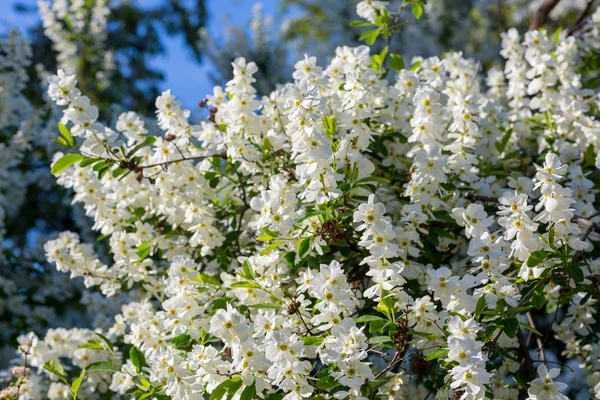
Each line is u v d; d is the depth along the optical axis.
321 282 2.89
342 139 3.34
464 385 2.63
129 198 3.97
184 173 3.82
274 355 2.69
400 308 3.01
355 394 2.68
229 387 2.78
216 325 2.76
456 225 3.70
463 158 3.65
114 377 3.84
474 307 2.89
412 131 3.66
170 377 2.91
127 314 4.25
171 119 3.87
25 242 8.97
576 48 4.57
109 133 3.50
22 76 6.50
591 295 3.14
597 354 3.79
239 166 3.92
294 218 3.13
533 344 4.92
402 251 3.23
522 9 9.35
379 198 3.65
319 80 3.80
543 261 2.93
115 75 10.59
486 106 4.16
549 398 2.81
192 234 4.05
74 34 8.38
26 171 8.04
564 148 3.99
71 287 6.95
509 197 2.89
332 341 2.84
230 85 3.82
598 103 4.28
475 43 8.91
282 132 3.84
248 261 3.24
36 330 6.62
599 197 4.13
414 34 8.69
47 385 4.62
